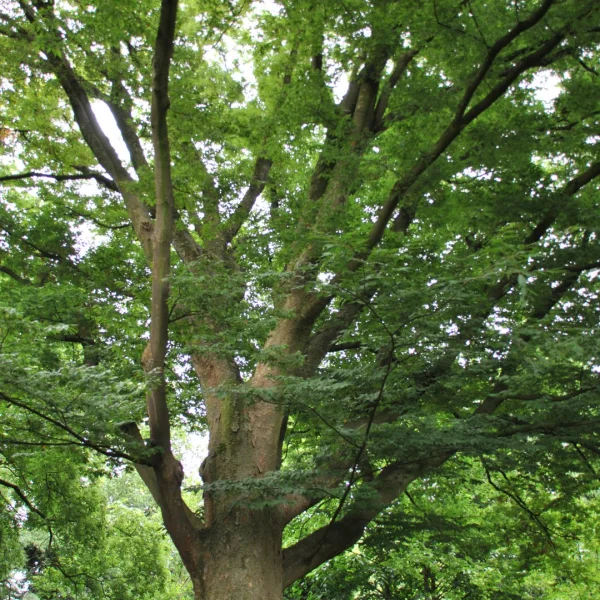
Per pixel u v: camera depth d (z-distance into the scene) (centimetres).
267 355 693
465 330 653
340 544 791
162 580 1566
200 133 934
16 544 1401
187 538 740
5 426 755
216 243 1000
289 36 1010
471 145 902
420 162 821
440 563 1341
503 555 1330
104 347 969
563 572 1277
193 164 923
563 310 844
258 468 795
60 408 630
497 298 874
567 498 999
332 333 918
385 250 598
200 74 1052
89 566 1466
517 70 772
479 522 1319
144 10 909
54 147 1197
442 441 641
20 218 1202
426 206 936
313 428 915
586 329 609
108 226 1220
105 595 1444
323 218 856
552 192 916
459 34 794
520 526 1140
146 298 956
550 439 700
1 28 972
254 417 838
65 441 777
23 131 1190
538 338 609
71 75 1032
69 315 970
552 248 846
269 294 781
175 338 1002
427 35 814
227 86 1095
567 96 988
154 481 823
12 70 1022
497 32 848
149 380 680
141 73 965
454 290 574
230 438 808
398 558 1272
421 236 1031
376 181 1006
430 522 854
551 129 1016
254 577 712
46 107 1144
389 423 675
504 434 712
